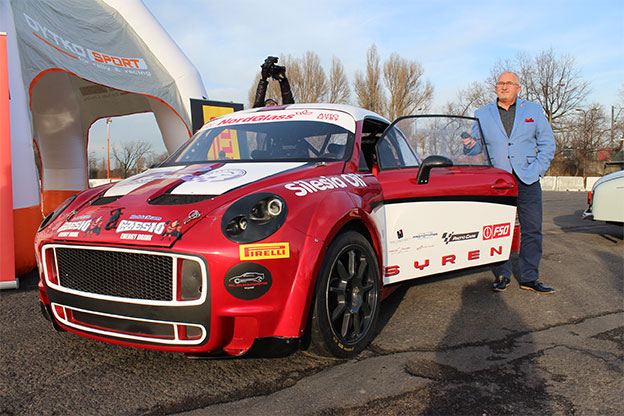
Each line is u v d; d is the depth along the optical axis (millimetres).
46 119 9758
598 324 3129
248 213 2154
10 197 4184
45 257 2375
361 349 2596
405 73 38500
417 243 3172
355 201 2584
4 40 4332
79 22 8547
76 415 1940
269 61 6891
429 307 3531
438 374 2324
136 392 2135
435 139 3695
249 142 3275
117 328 2205
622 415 1932
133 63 9211
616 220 6305
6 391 2150
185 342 2086
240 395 2102
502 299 3762
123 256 2145
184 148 3527
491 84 38812
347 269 2537
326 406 1999
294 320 2156
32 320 3213
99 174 39688
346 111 3402
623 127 36781
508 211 3811
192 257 2021
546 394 2115
